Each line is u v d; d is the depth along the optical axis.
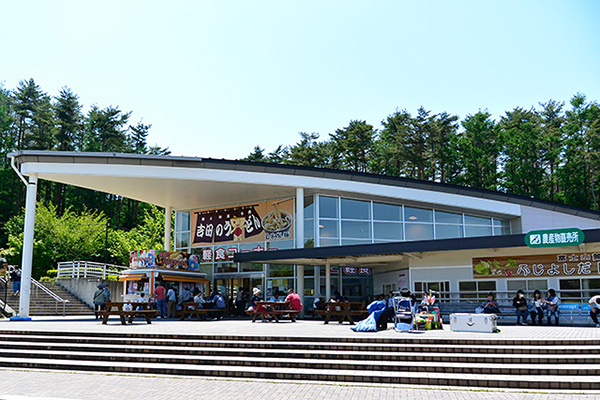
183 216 32.41
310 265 26.75
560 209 27.86
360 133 66.12
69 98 65.94
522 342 12.02
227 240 30.09
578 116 60.72
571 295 20.02
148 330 15.40
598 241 18.14
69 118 64.75
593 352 11.31
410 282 23.06
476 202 27.36
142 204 69.62
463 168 62.59
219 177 25.14
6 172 60.19
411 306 16.34
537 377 10.08
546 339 11.99
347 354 11.84
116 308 29.61
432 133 63.09
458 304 21.50
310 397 9.16
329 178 26.22
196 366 11.80
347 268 27.36
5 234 53.59
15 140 67.50
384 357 11.66
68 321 20.94
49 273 39.94
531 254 20.94
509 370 10.52
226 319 24.06
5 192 59.78
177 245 32.25
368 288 27.95
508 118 68.31
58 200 62.09
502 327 17.38
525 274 20.94
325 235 26.27
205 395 9.34
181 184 26.12
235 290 29.20
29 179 23.45
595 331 15.16
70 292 30.05
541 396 9.13
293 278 27.06
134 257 27.44
